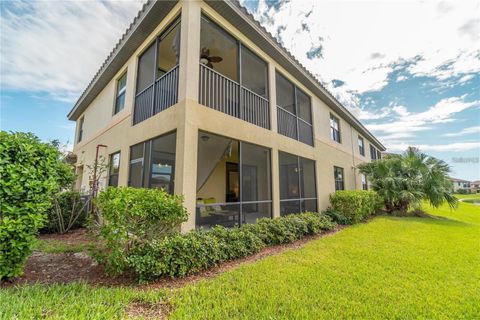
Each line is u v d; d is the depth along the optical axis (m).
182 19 4.80
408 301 2.74
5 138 2.89
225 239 4.29
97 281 3.19
